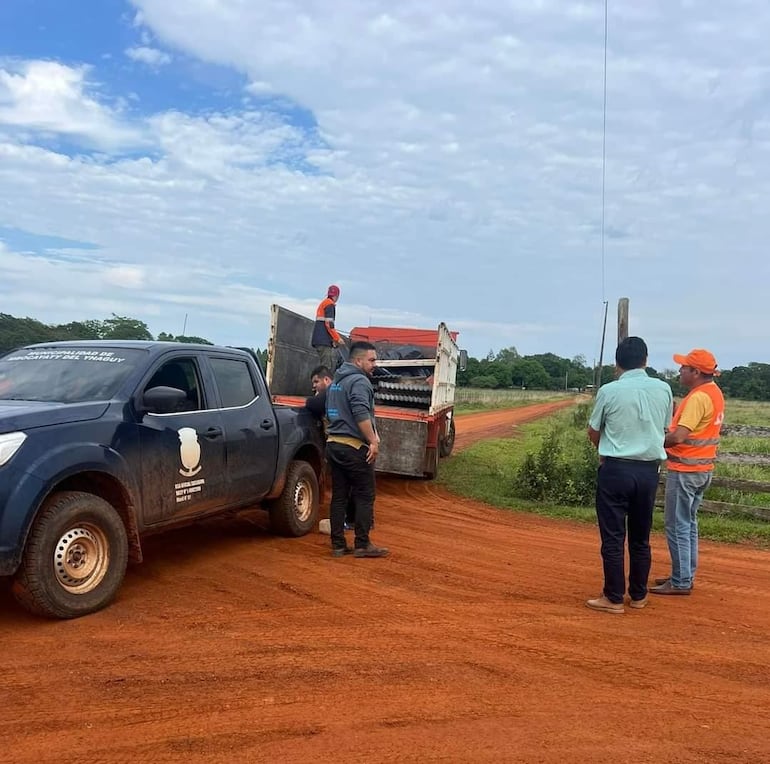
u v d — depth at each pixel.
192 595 5.38
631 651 4.58
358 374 6.74
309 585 5.75
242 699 3.66
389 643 4.54
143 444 5.29
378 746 3.23
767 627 5.19
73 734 3.26
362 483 6.74
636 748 3.31
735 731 3.52
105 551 4.91
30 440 4.50
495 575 6.36
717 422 5.94
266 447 6.89
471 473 13.41
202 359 6.38
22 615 4.77
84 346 6.05
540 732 3.42
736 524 9.02
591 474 10.72
